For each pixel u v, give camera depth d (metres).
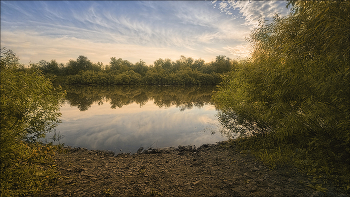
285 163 5.57
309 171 4.94
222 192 4.32
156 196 4.19
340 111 4.83
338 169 4.76
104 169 5.84
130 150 8.48
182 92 48.28
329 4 4.24
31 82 5.74
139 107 21.42
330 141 5.34
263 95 6.64
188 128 12.19
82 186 4.58
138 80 92.00
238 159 6.50
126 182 4.90
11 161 4.78
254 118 7.84
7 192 3.78
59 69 99.81
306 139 6.28
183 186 4.66
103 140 9.80
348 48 3.93
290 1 4.96
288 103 6.00
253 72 6.89
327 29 4.37
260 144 7.34
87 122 13.70
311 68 5.09
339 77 4.24
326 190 4.13
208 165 6.20
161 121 14.21
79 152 7.85
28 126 7.06
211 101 27.59
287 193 4.14
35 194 4.02
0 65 4.65
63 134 10.71
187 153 7.82
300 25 5.24
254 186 4.51
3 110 4.38
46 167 5.49
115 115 16.50
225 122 11.01
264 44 6.78
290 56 5.35
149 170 5.82
